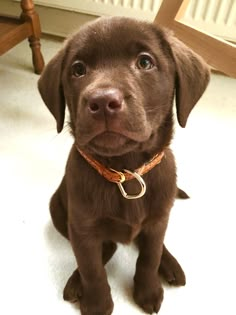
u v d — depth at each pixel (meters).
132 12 0.51
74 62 0.20
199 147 0.40
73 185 0.23
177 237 0.32
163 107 0.21
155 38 0.21
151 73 0.20
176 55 0.21
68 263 0.30
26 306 0.27
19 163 0.38
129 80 0.19
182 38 0.34
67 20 0.57
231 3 0.47
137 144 0.20
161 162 0.23
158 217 0.24
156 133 0.21
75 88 0.20
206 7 0.48
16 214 0.33
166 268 0.29
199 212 0.34
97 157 0.22
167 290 0.28
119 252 0.31
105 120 0.17
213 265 0.30
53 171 0.37
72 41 0.21
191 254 0.31
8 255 0.30
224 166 0.38
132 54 0.20
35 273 0.29
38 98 0.47
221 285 0.29
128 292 0.28
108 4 0.52
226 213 0.34
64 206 0.28
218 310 0.27
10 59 0.53
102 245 0.28
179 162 0.39
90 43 0.20
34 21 0.47
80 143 0.19
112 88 0.17
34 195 0.35
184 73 0.21
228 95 0.48
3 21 0.47
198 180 0.37
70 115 0.22
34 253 0.31
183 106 0.21
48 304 0.27
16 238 0.31
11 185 0.36
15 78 0.50
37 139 0.41
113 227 0.24
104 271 0.26
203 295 0.28
